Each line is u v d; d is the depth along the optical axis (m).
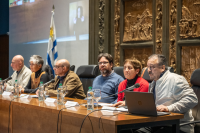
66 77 3.26
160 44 4.31
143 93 1.77
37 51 6.28
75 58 5.47
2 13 7.01
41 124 2.24
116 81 3.05
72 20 5.52
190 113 2.27
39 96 2.70
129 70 2.60
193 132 2.23
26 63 6.55
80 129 1.85
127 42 4.75
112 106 2.27
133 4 4.68
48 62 5.39
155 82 2.38
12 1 6.88
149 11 4.47
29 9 6.46
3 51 7.02
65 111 1.97
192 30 3.97
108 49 4.96
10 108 2.65
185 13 4.05
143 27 4.53
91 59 5.12
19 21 6.72
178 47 4.11
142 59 4.57
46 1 6.04
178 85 2.20
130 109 1.87
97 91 2.23
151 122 1.76
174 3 4.15
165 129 2.22
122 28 4.80
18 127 2.53
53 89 3.37
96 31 5.06
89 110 2.00
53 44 5.44
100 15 5.05
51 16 5.94
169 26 4.21
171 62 4.19
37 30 6.26
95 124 1.74
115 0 4.88
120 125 1.62
